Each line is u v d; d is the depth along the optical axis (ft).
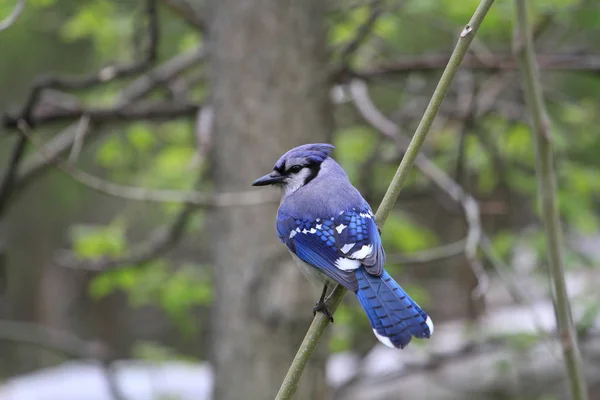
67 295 70.79
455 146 41.55
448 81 17.35
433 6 37.63
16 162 35.47
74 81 33.63
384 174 42.39
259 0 32.68
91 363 46.70
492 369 43.55
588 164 47.65
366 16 38.58
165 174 41.86
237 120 32.76
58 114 35.76
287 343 31.94
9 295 70.33
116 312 70.13
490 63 36.04
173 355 47.11
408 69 35.99
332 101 33.96
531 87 18.19
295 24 32.73
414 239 41.93
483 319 44.37
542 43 47.29
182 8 34.37
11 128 35.01
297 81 32.68
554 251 18.12
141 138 42.55
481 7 16.97
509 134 40.47
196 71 45.47
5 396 53.26
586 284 38.83
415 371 46.06
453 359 45.68
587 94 49.26
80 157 54.39
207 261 47.91
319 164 23.39
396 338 18.28
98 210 61.46
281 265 31.96
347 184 22.67
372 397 46.65
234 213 32.71
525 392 44.60
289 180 23.53
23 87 52.65
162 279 43.24
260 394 31.86
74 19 40.47
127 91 39.17
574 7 34.94
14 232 67.46
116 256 40.47
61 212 63.21
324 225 21.56
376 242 20.58
